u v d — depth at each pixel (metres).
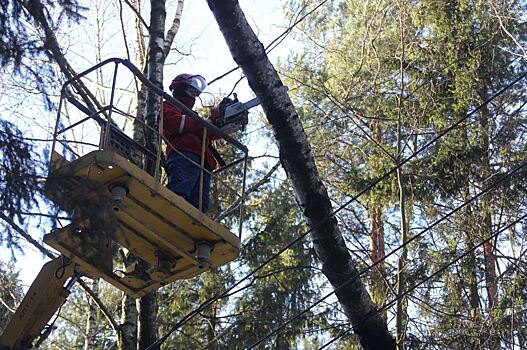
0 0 7.54
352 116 16.75
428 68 17.56
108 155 7.54
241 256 17.36
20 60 7.64
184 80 9.16
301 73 17.91
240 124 8.92
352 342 16.70
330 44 18.83
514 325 14.50
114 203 7.61
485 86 17.92
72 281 9.17
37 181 6.75
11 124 6.98
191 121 8.77
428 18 17.80
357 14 18.72
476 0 17.98
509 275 15.95
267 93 8.02
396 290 13.80
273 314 16.75
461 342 14.01
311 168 8.20
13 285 15.57
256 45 7.95
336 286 8.46
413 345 13.43
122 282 8.87
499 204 16.91
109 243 7.01
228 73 12.62
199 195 8.46
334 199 17.95
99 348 18.67
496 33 17.30
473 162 16.66
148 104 11.35
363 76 17.44
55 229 7.13
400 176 13.19
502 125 17.80
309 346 17.67
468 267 16.06
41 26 7.86
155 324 10.98
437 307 15.31
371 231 17.86
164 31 12.29
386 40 17.92
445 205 17.02
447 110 17.19
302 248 17.25
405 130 17.14
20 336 9.30
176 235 8.24
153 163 9.72
